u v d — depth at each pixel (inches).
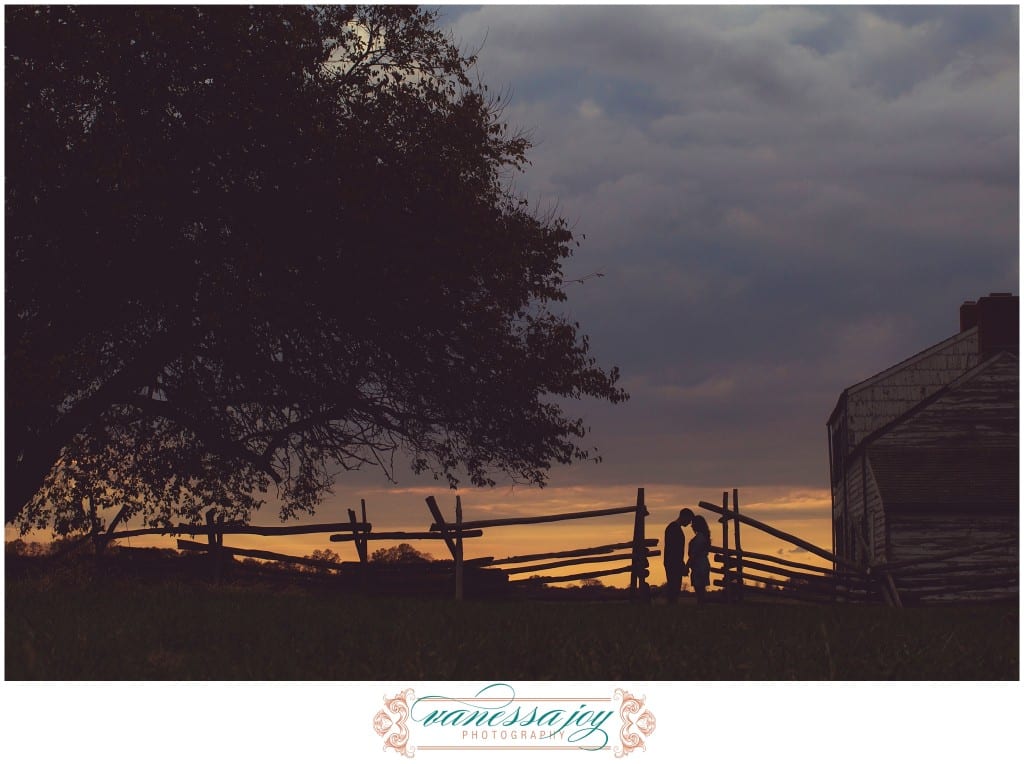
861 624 478.6
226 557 872.9
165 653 342.6
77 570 729.0
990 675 334.0
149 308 738.8
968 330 1643.7
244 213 740.0
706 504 932.6
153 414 828.0
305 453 899.4
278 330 767.1
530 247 839.1
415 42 823.1
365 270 764.0
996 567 964.0
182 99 713.6
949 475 1417.3
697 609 588.1
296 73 740.7
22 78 645.3
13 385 636.7
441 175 775.7
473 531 864.3
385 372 836.0
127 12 676.1
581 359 887.1
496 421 869.2
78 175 663.8
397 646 364.8
